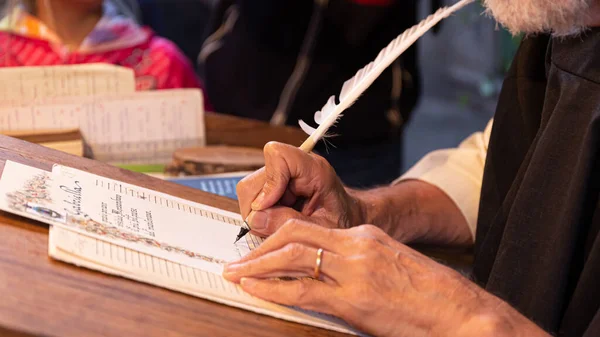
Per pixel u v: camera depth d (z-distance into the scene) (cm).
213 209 102
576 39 98
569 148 95
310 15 205
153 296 71
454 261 126
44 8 184
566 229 92
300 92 212
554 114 97
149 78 198
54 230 77
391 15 207
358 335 78
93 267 72
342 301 77
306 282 78
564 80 98
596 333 80
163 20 303
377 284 77
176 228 90
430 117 522
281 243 80
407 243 125
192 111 153
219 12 222
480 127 510
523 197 98
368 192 125
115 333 64
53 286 68
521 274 98
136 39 199
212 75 219
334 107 104
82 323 64
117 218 86
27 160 95
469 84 545
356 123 211
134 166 146
